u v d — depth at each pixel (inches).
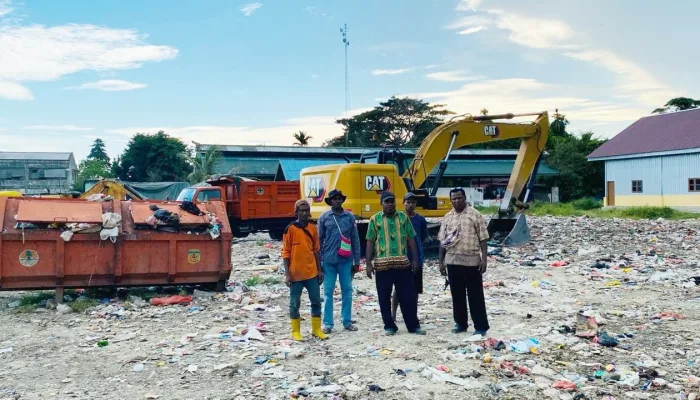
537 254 647.1
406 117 2768.2
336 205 325.1
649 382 226.4
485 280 491.5
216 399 222.7
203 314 379.2
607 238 799.7
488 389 225.0
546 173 2124.8
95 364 271.0
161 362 270.7
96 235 413.7
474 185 2087.8
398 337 307.6
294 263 307.0
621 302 388.2
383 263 313.3
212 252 444.1
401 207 663.8
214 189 940.6
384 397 219.9
